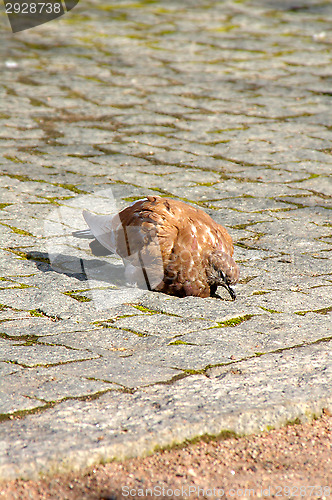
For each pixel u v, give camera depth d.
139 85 22.17
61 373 6.88
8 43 27.86
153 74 23.52
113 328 8.07
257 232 11.80
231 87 22.12
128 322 8.24
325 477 5.65
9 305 8.65
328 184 14.42
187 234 8.54
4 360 7.13
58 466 5.46
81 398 6.39
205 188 14.03
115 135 17.44
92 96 20.84
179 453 5.81
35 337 7.77
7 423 5.92
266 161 15.81
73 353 7.36
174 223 8.58
